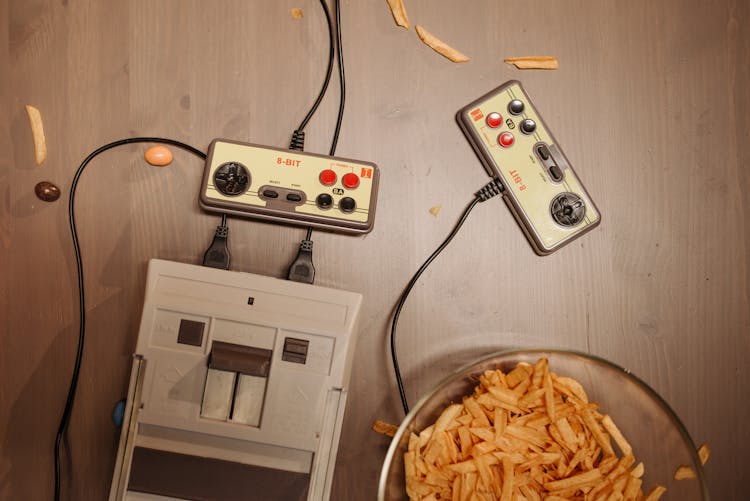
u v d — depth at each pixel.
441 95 0.83
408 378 0.80
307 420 0.67
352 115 0.82
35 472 0.75
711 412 0.83
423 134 0.82
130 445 0.67
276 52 0.82
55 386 0.76
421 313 0.81
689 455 0.68
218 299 0.68
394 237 0.81
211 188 0.75
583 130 0.85
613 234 0.84
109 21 0.79
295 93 0.81
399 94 0.83
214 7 0.81
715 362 0.84
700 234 0.85
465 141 0.83
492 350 0.81
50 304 0.77
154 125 0.79
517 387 0.71
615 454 0.73
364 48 0.83
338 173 0.76
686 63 0.87
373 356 0.80
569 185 0.81
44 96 0.78
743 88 0.87
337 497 0.78
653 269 0.84
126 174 0.78
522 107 0.81
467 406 0.70
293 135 0.78
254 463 0.67
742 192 0.86
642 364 0.83
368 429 0.79
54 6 0.79
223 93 0.80
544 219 0.80
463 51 0.84
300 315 0.69
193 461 0.67
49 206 0.77
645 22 0.87
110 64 0.79
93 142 0.78
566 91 0.85
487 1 0.85
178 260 0.78
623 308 0.83
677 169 0.85
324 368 0.68
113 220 0.78
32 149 0.78
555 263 0.83
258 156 0.75
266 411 0.67
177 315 0.67
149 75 0.80
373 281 0.80
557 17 0.86
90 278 0.77
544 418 0.70
